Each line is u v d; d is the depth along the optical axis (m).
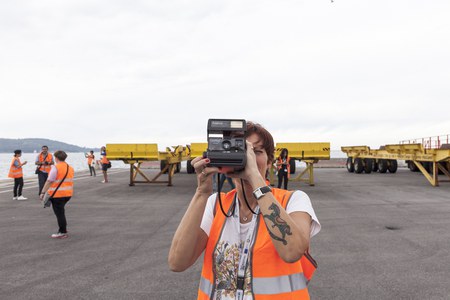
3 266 5.16
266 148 1.59
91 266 5.16
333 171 27.39
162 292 4.21
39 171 12.23
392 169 24.72
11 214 9.49
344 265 5.10
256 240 1.46
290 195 1.59
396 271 4.83
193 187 16.16
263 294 1.39
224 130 1.46
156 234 7.15
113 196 13.03
